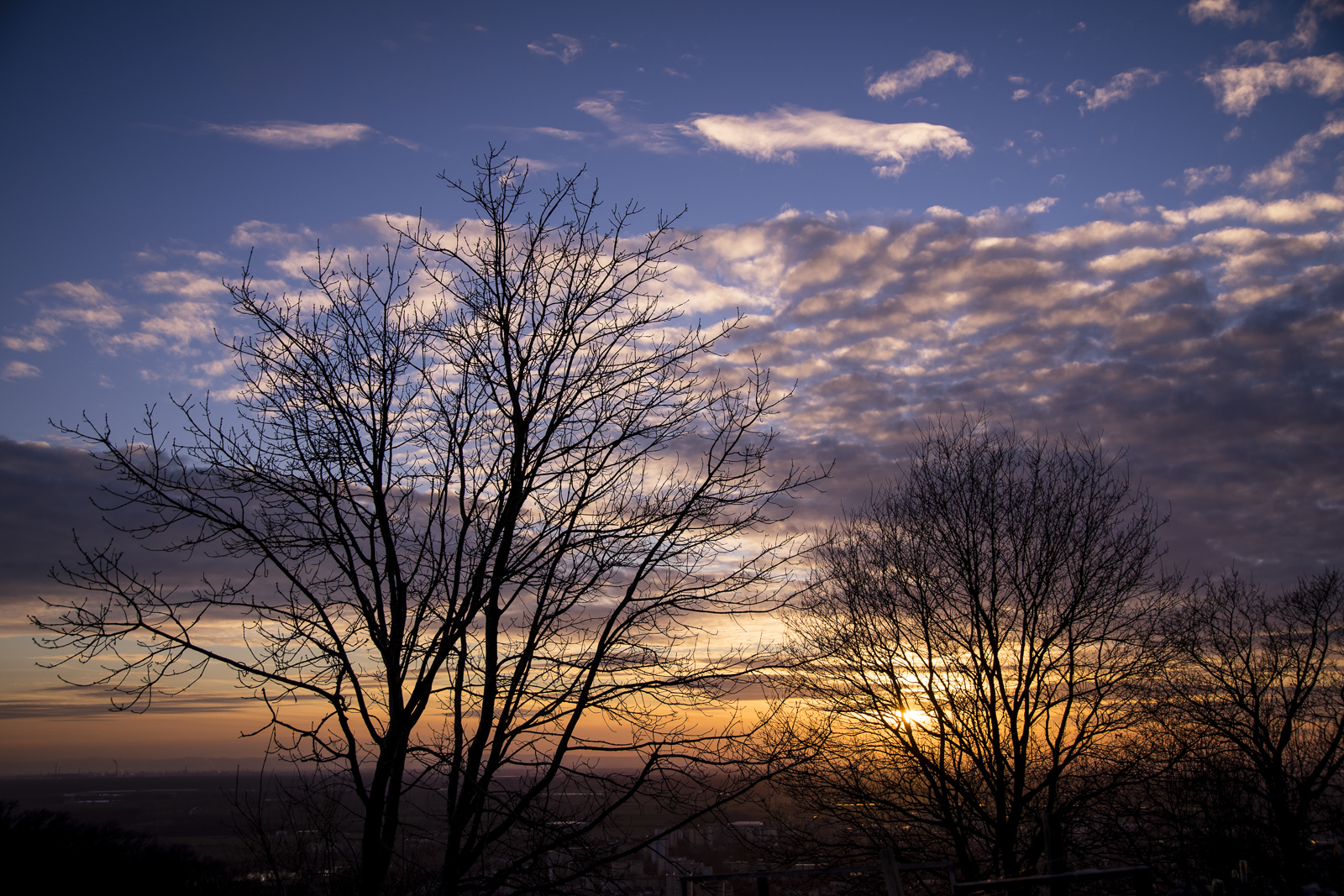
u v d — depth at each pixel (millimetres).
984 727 14898
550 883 7512
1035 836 13875
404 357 8734
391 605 8055
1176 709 15359
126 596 7426
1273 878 12953
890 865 6852
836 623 15609
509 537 8297
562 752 7820
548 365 8781
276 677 7488
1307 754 16250
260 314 8484
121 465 7680
